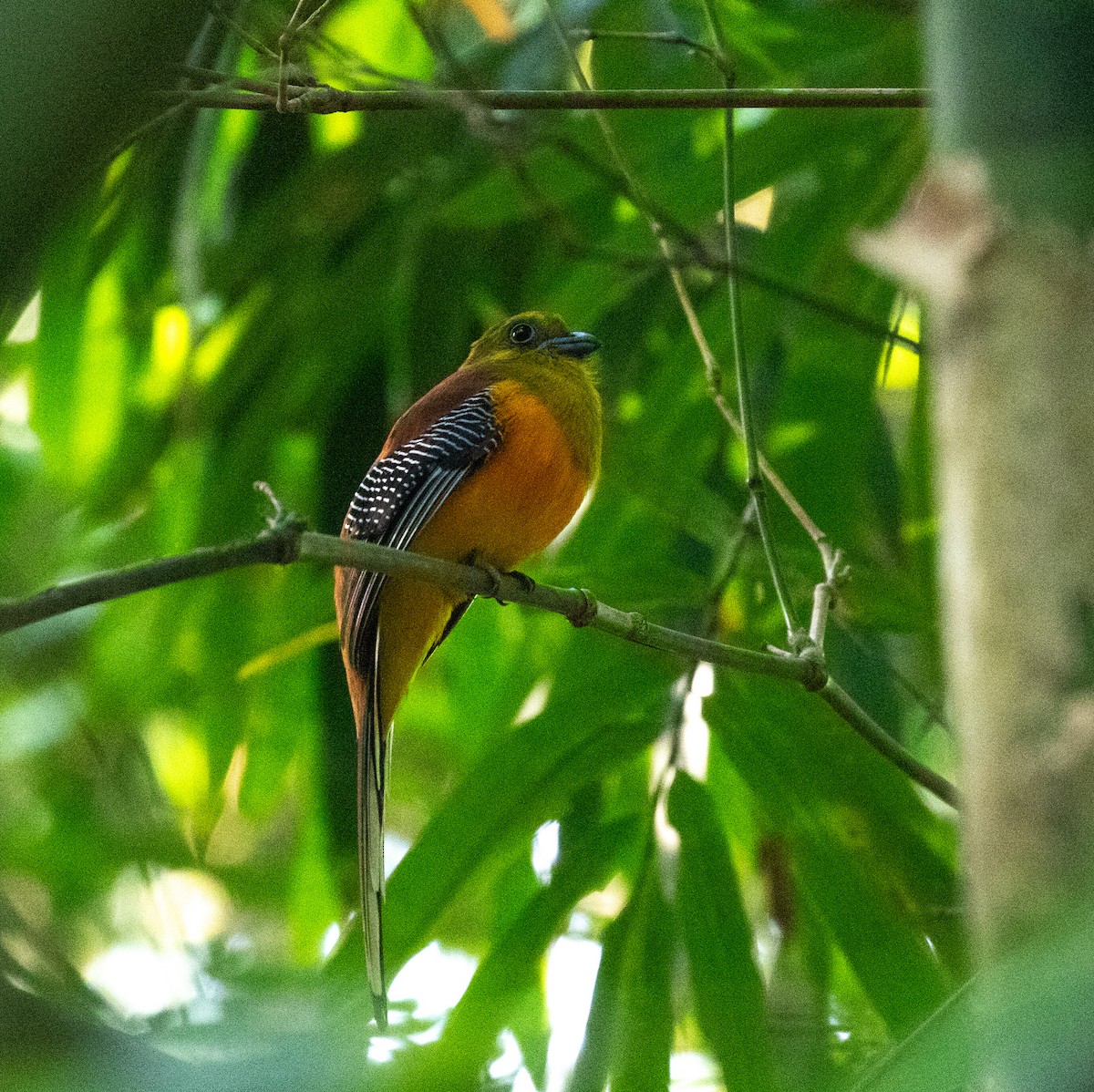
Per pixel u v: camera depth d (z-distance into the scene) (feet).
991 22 10.69
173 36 8.87
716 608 32.09
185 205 36.50
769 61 38.32
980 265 10.77
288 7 33.42
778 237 37.70
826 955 31.78
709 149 38.14
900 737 35.53
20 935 21.90
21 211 8.45
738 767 30.07
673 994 27.78
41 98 8.38
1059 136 10.43
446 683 44.45
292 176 40.32
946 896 28.60
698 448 37.83
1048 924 8.59
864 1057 28.53
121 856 45.85
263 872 47.67
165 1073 7.73
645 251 37.88
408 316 39.68
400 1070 9.75
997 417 10.62
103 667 42.19
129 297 40.98
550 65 38.45
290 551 18.16
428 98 25.96
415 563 22.85
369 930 26.81
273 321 39.60
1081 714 10.05
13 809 48.62
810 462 37.22
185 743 50.06
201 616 40.37
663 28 38.24
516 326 34.63
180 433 40.45
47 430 40.88
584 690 30.76
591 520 39.88
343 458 39.55
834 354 37.32
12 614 15.28
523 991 27.96
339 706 37.88
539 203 33.45
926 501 35.86
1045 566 10.34
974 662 10.66
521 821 29.53
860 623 33.94
